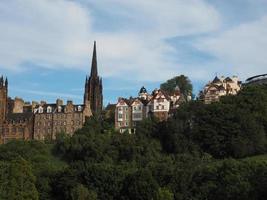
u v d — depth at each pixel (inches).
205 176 7529.5
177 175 7588.6
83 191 7406.5
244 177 6875.0
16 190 7081.7
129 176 7854.3
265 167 6929.1
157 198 6776.6
